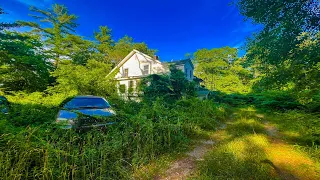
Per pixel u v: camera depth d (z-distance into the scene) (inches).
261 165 131.6
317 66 197.0
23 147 107.0
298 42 244.7
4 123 128.0
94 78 495.2
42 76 458.3
